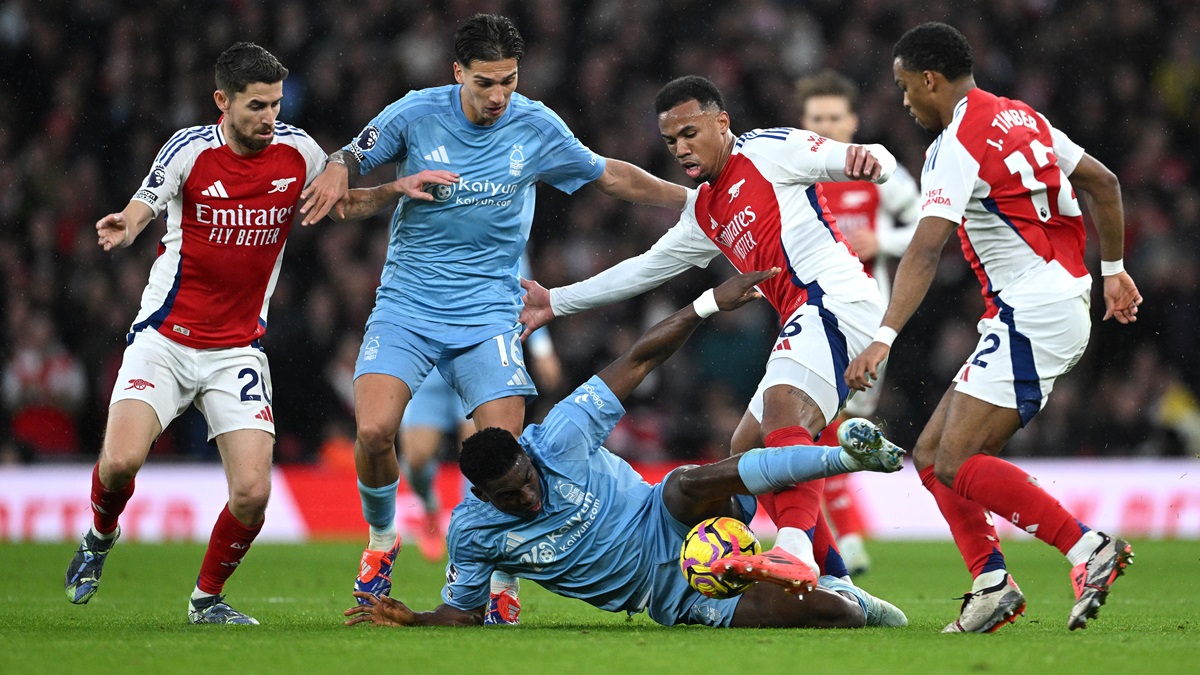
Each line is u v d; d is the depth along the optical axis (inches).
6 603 1024.9
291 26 2491.4
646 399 2091.5
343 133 2434.8
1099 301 2228.1
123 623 833.5
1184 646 657.6
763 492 733.9
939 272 2203.5
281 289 2197.3
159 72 2476.6
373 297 2151.8
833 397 833.5
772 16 2573.8
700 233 920.3
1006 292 754.8
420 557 1582.2
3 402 2033.7
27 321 2065.7
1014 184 742.5
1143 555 1541.6
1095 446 2095.2
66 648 648.4
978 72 2518.5
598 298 946.7
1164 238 2290.8
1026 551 1641.2
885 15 2586.1
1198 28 2583.7
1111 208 800.3
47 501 1790.1
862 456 675.4
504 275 921.5
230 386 843.4
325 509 1863.9
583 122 2479.1
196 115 2453.2
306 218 839.1
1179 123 2529.5
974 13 2576.3
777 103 2491.4
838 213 1315.2
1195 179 2492.6
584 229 2309.3
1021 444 2085.4
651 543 762.8
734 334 2126.0
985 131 740.7
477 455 708.0
